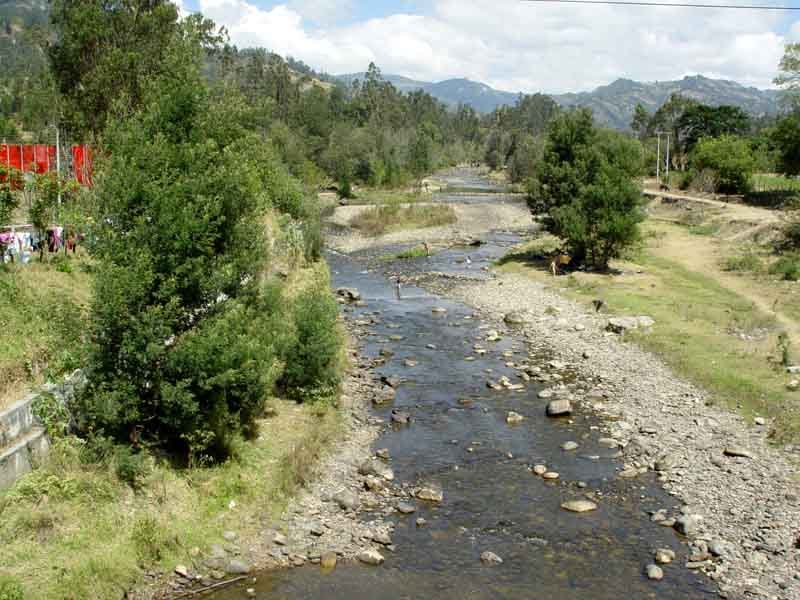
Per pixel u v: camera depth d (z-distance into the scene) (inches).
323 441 791.1
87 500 561.0
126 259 609.9
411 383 1041.5
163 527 572.7
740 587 542.0
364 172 4581.7
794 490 678.5
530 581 557.3
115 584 511.2
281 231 1551.4
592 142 1883.6
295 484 690.2
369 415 914.1
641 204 1710.1
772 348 1085.8
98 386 608.7
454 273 1920.5
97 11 1263.5
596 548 605.6
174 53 692.1
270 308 856.9
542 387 1021.2
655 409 908.6
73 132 1284.4
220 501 633.0
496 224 2925.7
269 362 698.8
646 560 585.6
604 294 1504.7
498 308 1508.4
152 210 615.8
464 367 1117.7
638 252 1943.9
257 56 6151.6
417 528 637.9
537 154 4783.5
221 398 655.1
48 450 585.0
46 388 608.1
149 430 652.1
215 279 637.3
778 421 826.2
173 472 640.4
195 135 671.1
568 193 1824.6
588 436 845.2
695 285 1568.7
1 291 735.7
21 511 521.0
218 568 562.3
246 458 703.1
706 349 1103.0
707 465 746.2
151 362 613.9
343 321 1403.8
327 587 545.6
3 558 485.7
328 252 2349.9
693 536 618.2
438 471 756.0
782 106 2637.8
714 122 4680.1
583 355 1152.8
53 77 1318.9
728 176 3201.3
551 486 721.6
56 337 615.5
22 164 1249.4
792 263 1649.9
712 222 2415.1
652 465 759.7
